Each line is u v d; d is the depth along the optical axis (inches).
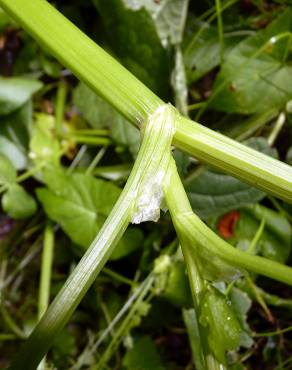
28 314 9.8
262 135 8.4
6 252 9.9
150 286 8.7
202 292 5.0
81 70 5.4
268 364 8.4
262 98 7.8
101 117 8.9
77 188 8.8
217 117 8.6
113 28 8.3
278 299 8.2
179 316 8.9
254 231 8.3
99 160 9.5
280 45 7.7
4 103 8.9
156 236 8.9
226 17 8.5
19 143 9.3
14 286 9.9
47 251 9.2
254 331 8.6
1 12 9.0
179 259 8.4
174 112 5.3
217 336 5.0
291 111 7.9
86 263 5.0
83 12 9.3
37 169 9.3
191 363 8.8
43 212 9.7
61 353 9.2
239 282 8.1
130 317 8.8
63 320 4.9
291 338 8.4
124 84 5.3
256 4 8.4
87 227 8.7
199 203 8.1
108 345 9.1
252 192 7.9
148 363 8.5
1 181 8.7
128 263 9.3
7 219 9.9
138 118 5.3
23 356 4.8
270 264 4.8
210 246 5.0
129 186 5.1
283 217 8.2
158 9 8.4
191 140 5.2
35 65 9.6
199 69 8.5
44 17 5.5
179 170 7.9
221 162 5.2
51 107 9.8
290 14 7.7
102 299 9.3
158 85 8.2
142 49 8.0
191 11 8.6
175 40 8.3
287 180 5.0
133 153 8.6
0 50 9.8
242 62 7.9
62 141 9.5
